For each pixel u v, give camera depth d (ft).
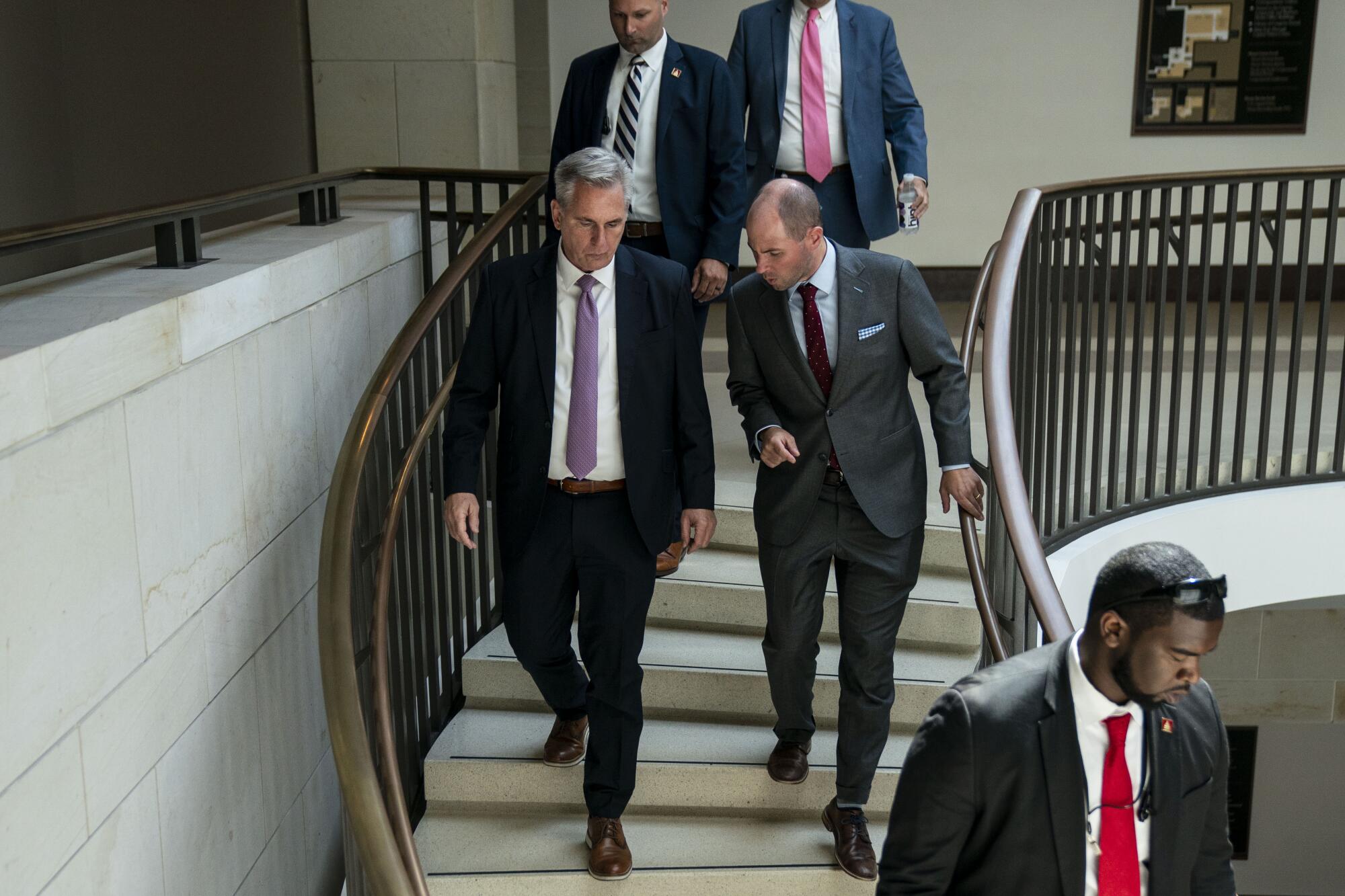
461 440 9.20
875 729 9.55
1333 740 29.35
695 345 9.33
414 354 10.86
